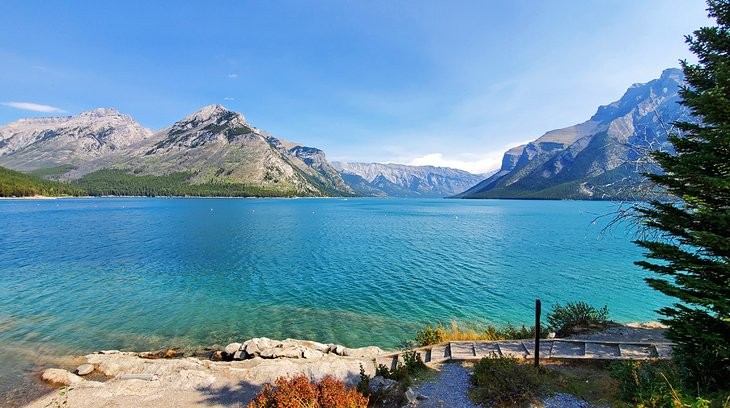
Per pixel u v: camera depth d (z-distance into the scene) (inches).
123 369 738.2
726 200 352.5
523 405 430.6
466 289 1398.9
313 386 475.2
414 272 1688.0
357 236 3085.6
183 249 2340.1
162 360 784.3
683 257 366.9
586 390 453.7
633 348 562.9
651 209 430.0
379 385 540.1
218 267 1797.5
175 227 3663.9
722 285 349.1
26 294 1294.3
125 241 2645.2
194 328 1018.1
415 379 554.9
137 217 4805.6
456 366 593.9
